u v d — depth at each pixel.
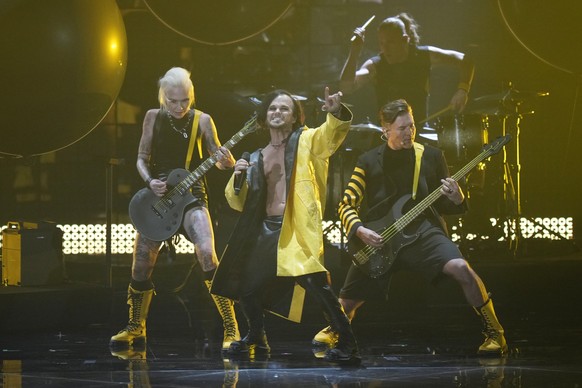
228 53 26.39
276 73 26.56
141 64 26.09
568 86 26.50
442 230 14.51
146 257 15.24
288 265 13.12
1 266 19.31
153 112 15.30
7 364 13.65
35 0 15.93
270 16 20.95
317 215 13.23
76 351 14.83
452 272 14.02
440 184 14.57
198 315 18.62
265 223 13.53
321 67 26.66
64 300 17.41
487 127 21.83
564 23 21.19
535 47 21.62
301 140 13.39
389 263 14.33
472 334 16.39
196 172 14.97
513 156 25.41
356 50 21.00
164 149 15.22
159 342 15.73
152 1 20.67
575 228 26.45
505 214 22.94
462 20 26.72
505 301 20.12
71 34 16.20
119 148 26.00
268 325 17.47
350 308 14.95
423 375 12.37
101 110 17.33
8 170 25.52
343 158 21.72
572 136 26.45
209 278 14.80
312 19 26.66
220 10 20.66
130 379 12.25
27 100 16.33
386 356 14.12
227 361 13.68
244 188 13.59
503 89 23.08
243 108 23.91
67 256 25.02
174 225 14.95
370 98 25.36
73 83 16.48
